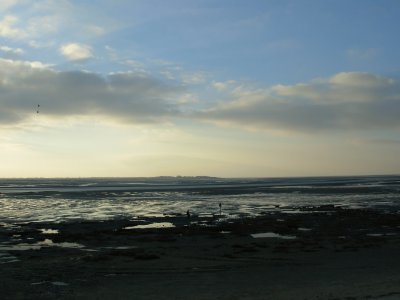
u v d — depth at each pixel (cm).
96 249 2659
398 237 3144
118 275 1916
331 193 9488
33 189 12738
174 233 3378
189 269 2045
